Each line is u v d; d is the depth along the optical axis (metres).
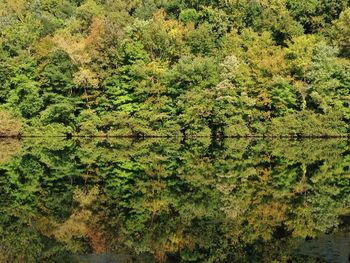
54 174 30.08
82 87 60.34
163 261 13.39
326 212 19.19
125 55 60.97
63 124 58.41
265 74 59.44
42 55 60.59
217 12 82.12
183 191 24.34
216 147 48.19
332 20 78.31
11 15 85.19
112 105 60.16
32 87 58.44
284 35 78.75
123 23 80.88
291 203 21.11
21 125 56.62
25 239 15.93
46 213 19.81
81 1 102.75
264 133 57.25
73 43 60.41
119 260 13.48
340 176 28.69
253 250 14.13
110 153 42.41
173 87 59.41
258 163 35.03
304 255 13.34
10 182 27.22
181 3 90.88
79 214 19.61
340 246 14.23
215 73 59.34
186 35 71.56
